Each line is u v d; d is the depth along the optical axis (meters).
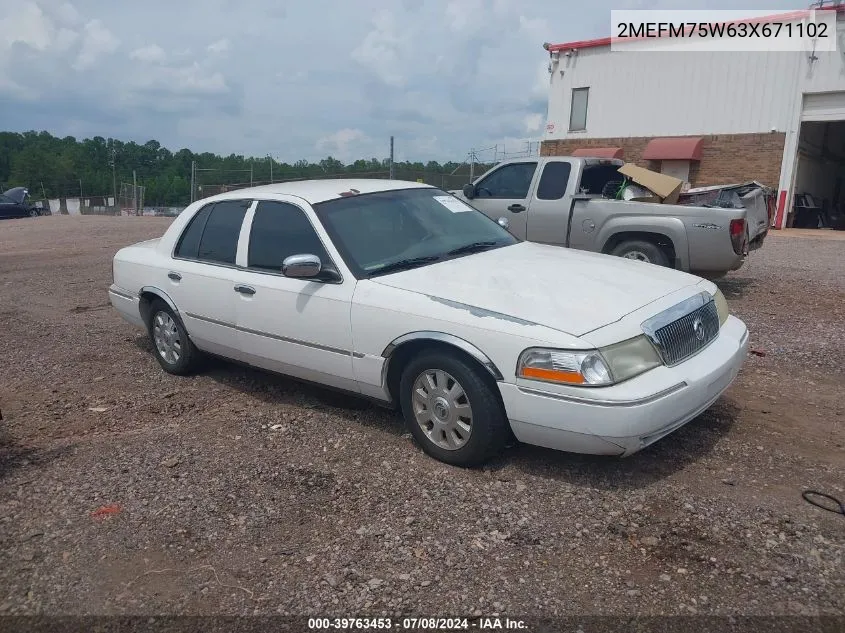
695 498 3.75
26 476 4.28
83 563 3.37
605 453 3.72
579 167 9.29
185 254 5.93
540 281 4.37
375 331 4.38
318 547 3.44
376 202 5.25
